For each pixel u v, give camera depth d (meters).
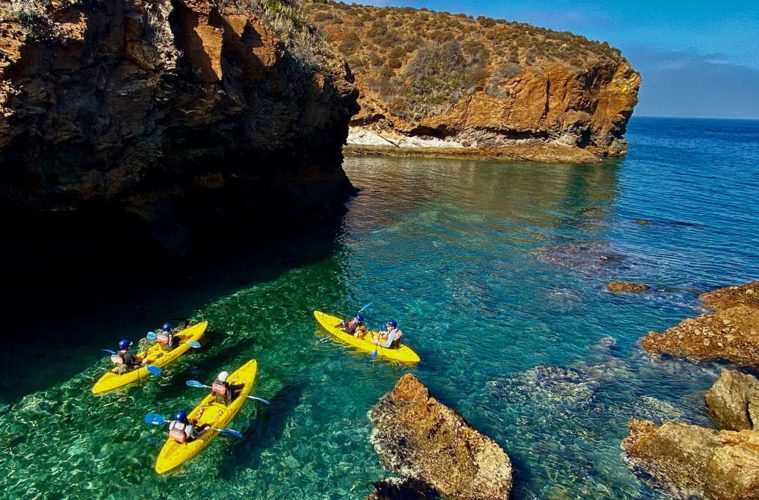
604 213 32.59
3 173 11.94
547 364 13.74
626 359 14.12
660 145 94.75
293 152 24.61
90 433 10.19
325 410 11.34
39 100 11.23
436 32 67.81
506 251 23.52
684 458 9.84
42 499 8.59
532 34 70.75
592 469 9.93
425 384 12.59
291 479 9.35
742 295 17.88
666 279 20.55
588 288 19.28
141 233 17.56
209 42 15.88
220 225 21.84
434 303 17.31
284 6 25.14
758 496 8.91
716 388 11.88
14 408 10.62
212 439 10.20
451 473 9.38
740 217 32.03
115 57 13.41
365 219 27.98
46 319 14.25
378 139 59.81
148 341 13.05
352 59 63.44
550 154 59.59
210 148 17.86
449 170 48.72
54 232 15.45
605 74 64.06
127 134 14.09
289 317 15.62
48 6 11.38
